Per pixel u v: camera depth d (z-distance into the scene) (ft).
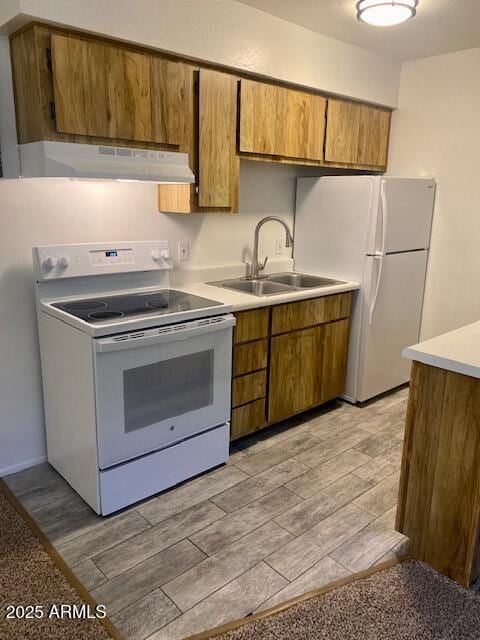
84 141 6.88
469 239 11.25
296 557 6.42
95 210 8.36
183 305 7.88
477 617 5.54
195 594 5.78
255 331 8.73
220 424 8.36
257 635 5.24
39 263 7.55
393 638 5.25
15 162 7.29
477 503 5.69
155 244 8.79
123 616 5.45
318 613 5.54
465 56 10.68
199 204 8.45
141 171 7.17
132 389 6.95
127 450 7.09
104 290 8.41
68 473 7.82
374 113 11.50
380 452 9.07
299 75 9.45
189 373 7.63
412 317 11.91
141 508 7.35
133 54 7.16
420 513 6.28
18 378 8.09
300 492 7.82
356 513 7.34
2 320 7.74
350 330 10.93
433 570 6.24
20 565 6.15
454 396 5.74
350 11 8.55
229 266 10.58
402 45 10.41
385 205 10.09
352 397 11.18
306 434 9.74
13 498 7.54
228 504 7.49
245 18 8.38
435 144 11.46
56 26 6.43
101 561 6.27
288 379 9.61
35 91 6.49
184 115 7.93
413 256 11.38
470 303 11.46
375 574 6.15
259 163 10.75
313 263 11.50
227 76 8.38
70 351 7.02
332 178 10.78
